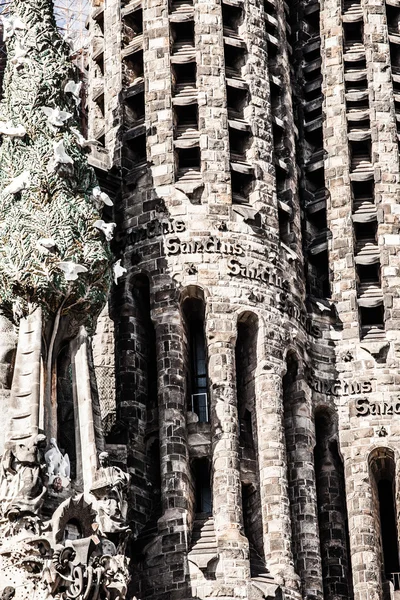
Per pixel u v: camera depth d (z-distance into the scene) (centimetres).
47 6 8162
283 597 7831
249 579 7794
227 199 8462
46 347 7569
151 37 8788
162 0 8844
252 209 8488
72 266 7594
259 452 8138
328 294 8944
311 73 9319
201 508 8088
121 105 8781
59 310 7631
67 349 7712
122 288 8412
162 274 8331
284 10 9238
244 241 8412
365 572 8238
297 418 8400
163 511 7931
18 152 7831
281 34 9088
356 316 8719
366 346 8650
